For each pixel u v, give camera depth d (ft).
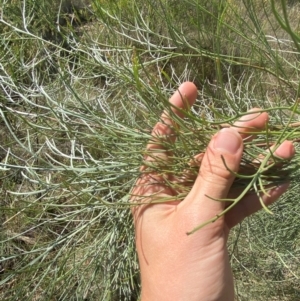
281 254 1.32
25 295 1.38
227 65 1.33
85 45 0.95
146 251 0.75
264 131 0.67
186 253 0.69
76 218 1.42
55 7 1.38
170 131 0.77
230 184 0.66
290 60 1.07
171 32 0.69
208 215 0.67
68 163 1.41
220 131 0.66
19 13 1.09
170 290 0.69
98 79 1.39
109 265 1.25
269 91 1.26
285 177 0.70
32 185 1.42
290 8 1.47
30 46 1.20
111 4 0.90
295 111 0.57
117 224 1.17
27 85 1.25
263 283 1.57
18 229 1.47
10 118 1.23
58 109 0.91
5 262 1.48
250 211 0.82
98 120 0.85
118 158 0.81
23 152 1.42
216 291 0.69
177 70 1.56
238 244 1.52
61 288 1.44
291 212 1.22
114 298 1.50
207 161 0.67
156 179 0.79
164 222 0.74
